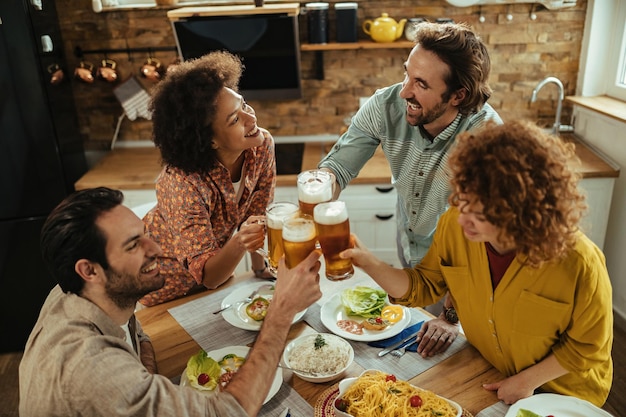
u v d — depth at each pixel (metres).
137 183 3.02
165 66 3.39
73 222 1.16
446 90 1.75
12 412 2.72
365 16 3.26
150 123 3.54
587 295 1.28
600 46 3.20
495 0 3.17
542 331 1.36
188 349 1.61
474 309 1.46
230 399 1.18
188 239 1.72
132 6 3.25
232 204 1.85
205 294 1.89
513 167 1.08
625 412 2.50
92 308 1.22
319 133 3.55
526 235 1.12
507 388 1.38
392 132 2.04
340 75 3.40
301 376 1.45
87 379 1.11
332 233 1.29
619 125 2.94
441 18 3.13
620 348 2.92
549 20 3.22
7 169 2.98
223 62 1.69
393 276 1.50
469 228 1.21
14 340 3.26
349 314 1.70
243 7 3.01
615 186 3.03
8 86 2.84
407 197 2.16
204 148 1.66
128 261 1.22
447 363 1.50
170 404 1.14
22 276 3.16
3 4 2.71
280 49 3.04
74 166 3.32
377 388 1.30
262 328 1.29
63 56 3.29
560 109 3.17
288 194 3.04
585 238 1.33
